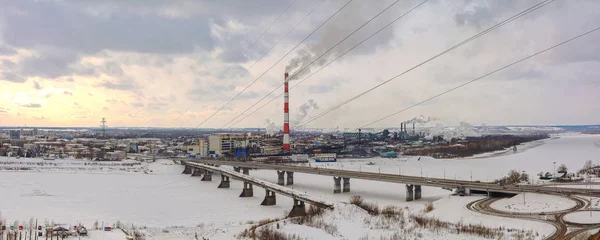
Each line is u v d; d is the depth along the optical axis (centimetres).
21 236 11406
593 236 9700
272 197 18975
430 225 12262
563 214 12875
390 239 10838
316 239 10950
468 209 14950
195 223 14750
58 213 15662
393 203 18988
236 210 17600
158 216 16025
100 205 17788
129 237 11881
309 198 15962
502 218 13062
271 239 11081
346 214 13612
